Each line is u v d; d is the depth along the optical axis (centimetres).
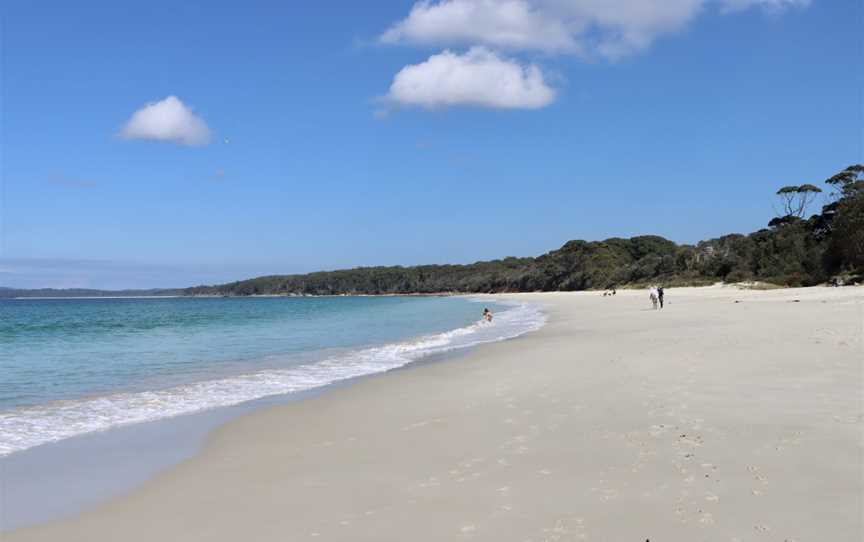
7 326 4588
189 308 9619
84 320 5588
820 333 1742
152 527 593
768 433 763
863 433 739
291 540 539
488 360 1772
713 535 492
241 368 1852
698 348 1619
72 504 668
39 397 1364
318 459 803
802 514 521
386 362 1903
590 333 2464
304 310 7756
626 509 556
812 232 8650
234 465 796
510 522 545
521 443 805
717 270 9706
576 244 15400
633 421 874
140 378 1666
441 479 681
